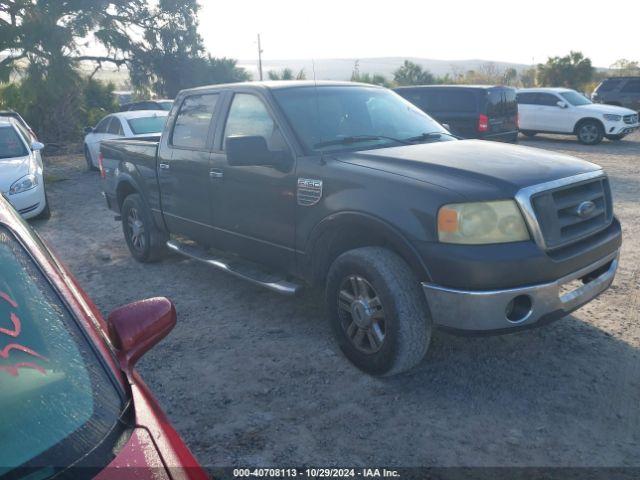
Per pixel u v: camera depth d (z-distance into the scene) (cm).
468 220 352
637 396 376
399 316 371
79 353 188
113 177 714
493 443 334
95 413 175
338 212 411
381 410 370
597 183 414
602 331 468
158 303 218
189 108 579
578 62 3897
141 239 678
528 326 362
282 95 487
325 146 459
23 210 911
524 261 349
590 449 327
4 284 189
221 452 335
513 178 370
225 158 513
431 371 414
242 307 545
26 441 162
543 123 1955
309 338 474
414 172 391
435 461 322
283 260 477
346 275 405
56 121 2338
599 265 402
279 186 461
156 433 179
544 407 367
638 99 2266
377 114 513
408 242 369
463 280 349
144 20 2767
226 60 3100
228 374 422
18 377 174
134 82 2941
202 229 562
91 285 629
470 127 1363
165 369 433
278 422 362
